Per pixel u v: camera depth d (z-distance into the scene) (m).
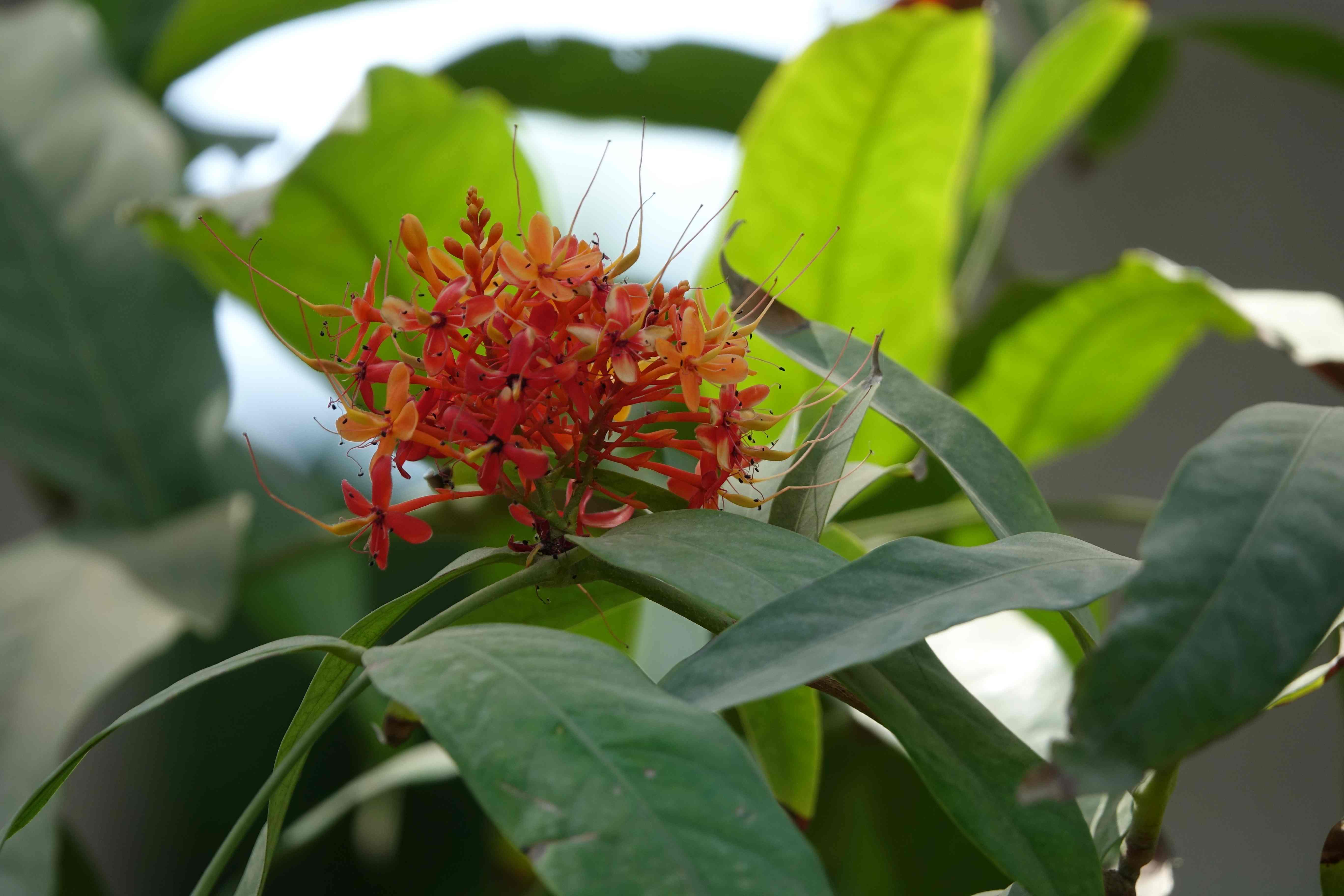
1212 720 0.67
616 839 0.66
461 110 1.05
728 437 0.75
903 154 1.12
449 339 0.75
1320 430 0.70
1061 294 1.28
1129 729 0.67
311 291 1.20
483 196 1.16
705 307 0.77
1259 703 0.67
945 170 1.14
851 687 0.73
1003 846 0.71
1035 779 0.67
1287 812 1.45
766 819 0.67
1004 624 0.94
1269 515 0.69
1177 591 0.68
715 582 0.72
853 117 1.10
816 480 0.79
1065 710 0.88
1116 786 0.67
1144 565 0.68
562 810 0.67
